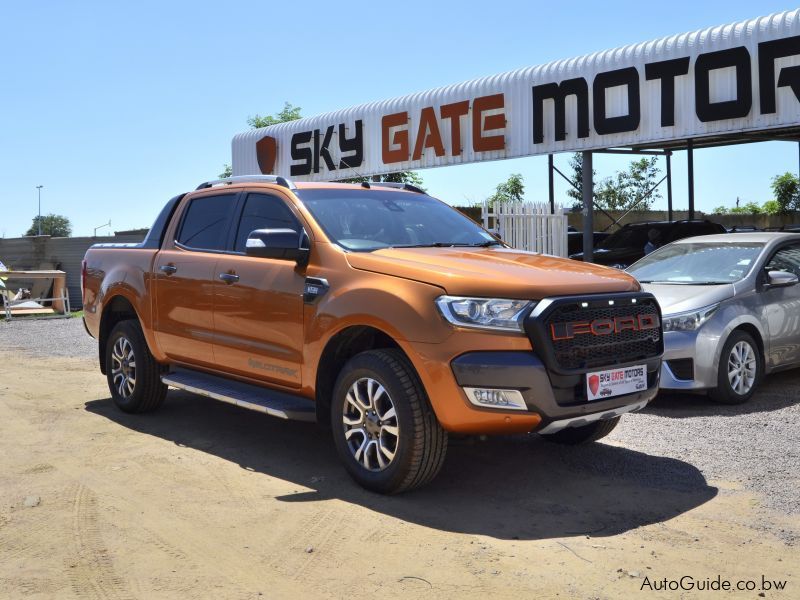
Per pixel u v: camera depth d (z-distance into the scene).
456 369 4.32
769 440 5.88
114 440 6.14
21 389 8.46
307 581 3.53
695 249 8.48
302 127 20.05
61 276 18.91
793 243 8.27
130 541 4.02
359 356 4.78
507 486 4.88
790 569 3.62
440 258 4.86
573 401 4.45
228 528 4.19
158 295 6.49
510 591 3.41
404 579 3.54
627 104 13.31
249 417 6.95
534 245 13.27
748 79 11.74
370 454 4.76
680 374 7.07
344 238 5.32
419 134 16.89
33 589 3.46
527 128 14.86
